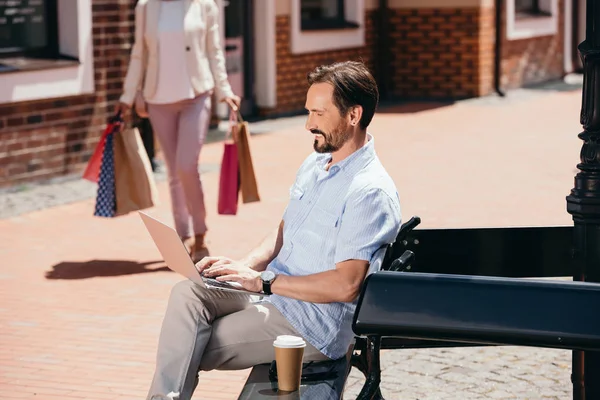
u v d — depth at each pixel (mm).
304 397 4129
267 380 4332
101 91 13680
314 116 4492
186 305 4488
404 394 6059
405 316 3871
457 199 12250
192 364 4367
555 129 18391
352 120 4473
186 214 9406
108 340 7109
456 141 16984
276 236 5020
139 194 8977
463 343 5000
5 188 12453
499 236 5223
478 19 23016
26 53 13078
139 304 7984
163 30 8945
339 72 4457
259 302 4645
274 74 20062
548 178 13648
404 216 11266
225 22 18984
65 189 12609
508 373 6449
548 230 5246
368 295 3936
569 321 3715
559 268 5281
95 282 8609
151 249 9812
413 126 18859
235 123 9000
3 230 10523
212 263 4676
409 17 23531
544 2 26938
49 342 7055
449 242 5207
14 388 6172
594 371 4664
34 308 7852
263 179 13523
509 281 3857
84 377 6383
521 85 25531
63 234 10398
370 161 4535
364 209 4426
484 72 23438
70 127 13289
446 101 22891
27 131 12695
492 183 13281
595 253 4637
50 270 9000
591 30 4555
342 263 4422
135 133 9023
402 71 23766
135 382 6316
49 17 13336
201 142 9086
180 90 8969
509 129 18438
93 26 13477
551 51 27328
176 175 9328
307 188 4703
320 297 4422
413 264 5199
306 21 21344
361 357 4723
